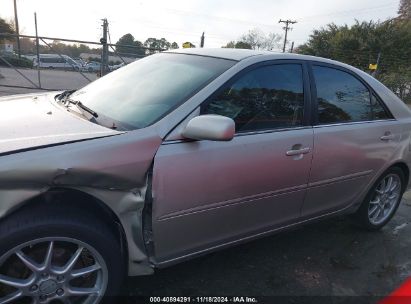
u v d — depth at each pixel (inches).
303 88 129.0
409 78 1407.5
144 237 99.7
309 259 141.5
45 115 107.3
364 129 143.6
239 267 131.3
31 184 81.8
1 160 79.7
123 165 90.2
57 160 83.3
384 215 169.8
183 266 128.5
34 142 86.0
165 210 98.1
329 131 131.6
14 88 418.0
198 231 107.0
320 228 166.9
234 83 113.0
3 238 81.1
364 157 145.3
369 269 140.0
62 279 90.7
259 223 121.3
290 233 158.9
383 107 155.6
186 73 118.3
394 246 159.0
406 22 1769.2
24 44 501.7
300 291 123.0
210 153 102.9
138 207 95.0
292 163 121.3
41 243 86.4
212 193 105.2
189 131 96.7
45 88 427.5
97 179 87.8
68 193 89.4
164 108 104.3
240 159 108.6
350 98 144.3
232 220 113.2
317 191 133.5
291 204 127.3
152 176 94.5
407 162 166.4
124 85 125.2
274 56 125.4
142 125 99.8
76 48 470.9
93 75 477.7
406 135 161.8
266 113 118.3
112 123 102.4
